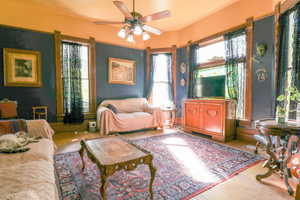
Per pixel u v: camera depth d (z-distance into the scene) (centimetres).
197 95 453
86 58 455
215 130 351
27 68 373
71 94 421
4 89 353
